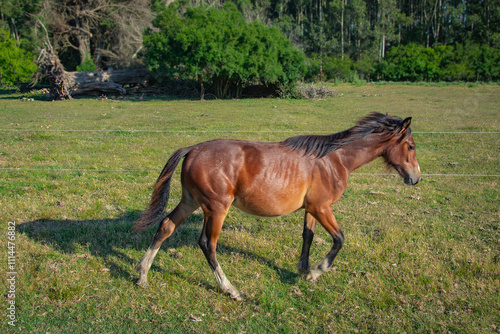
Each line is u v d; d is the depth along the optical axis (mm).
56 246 5152
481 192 7371
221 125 14469
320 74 44062
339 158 4289
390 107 21281
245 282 4402
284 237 5555
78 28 40156
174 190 7598
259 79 27891
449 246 5195
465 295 4133
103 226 5805
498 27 55219
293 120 16047
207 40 26297
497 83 39594
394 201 7020
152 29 33156
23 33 40906
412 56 45156
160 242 4281
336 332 3596
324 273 4594
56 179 8039
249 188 3994
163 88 32594
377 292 4191
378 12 61562
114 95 31297
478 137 12375
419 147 11188
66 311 3881
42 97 29516
